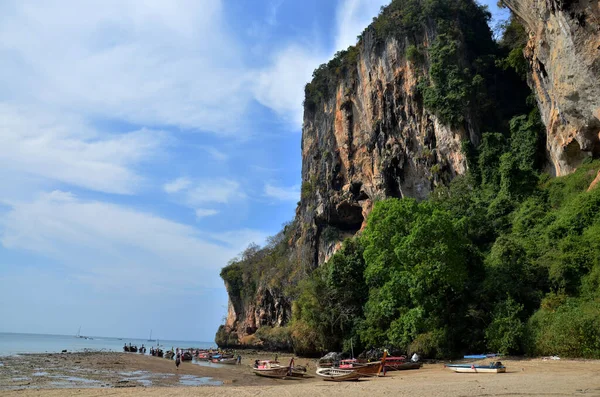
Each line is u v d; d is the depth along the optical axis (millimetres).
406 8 63594
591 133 36656
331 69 81125
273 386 24562
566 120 39062
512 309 30906
